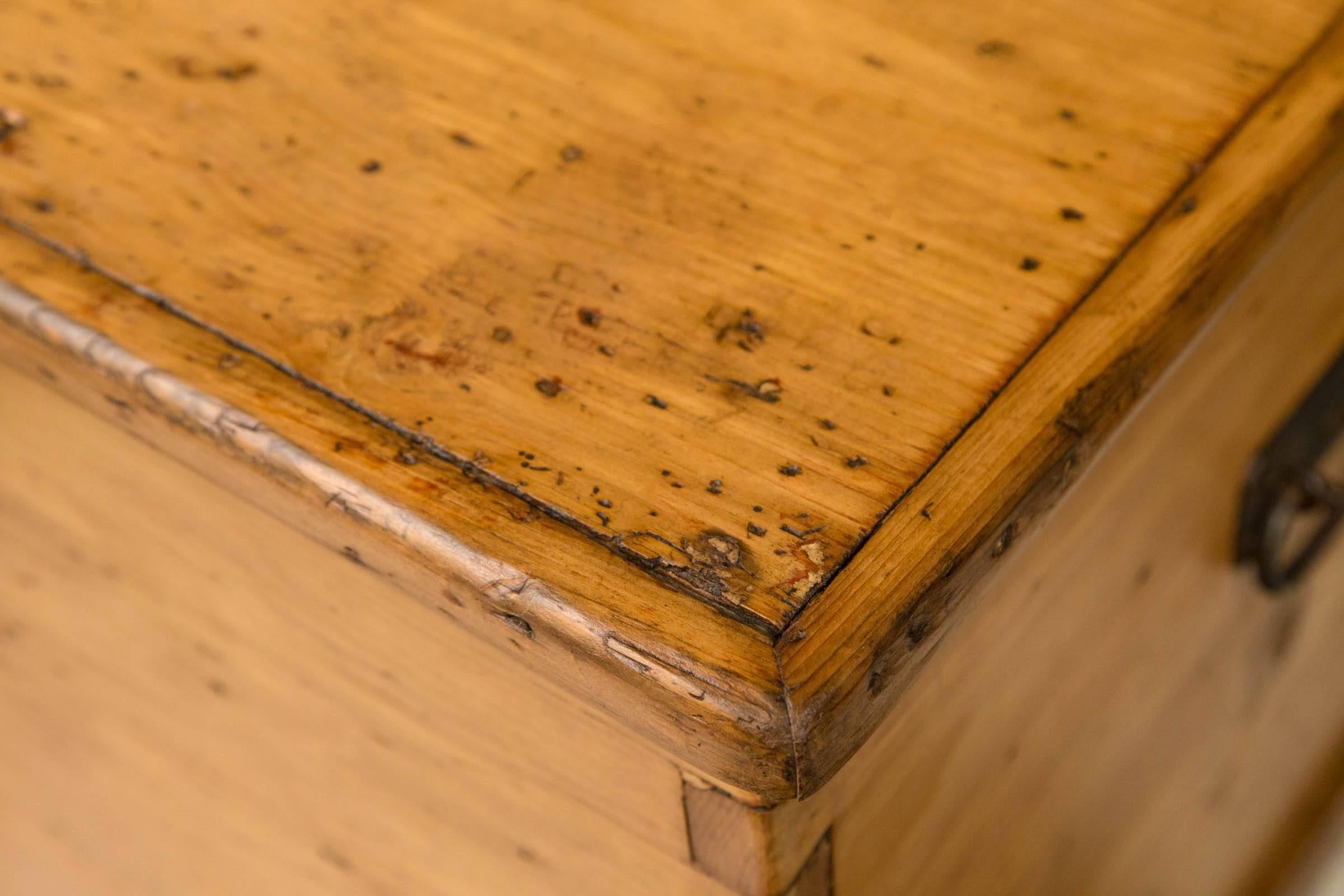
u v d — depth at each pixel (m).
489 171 0.74
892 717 0.70
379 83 0.76
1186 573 0.89
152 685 0.83
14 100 0.76
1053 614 0.78
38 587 0.84
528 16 0.78
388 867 0.82
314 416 0.68
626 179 0.73
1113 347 0.69
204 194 0.73
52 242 0.72
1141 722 0.92
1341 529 1.18
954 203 0.73
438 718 0.74
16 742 0.92
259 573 0.75
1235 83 0.76
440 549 0.65
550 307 0.70
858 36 0.78
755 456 0.67
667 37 0.78
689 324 0.70
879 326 0.70
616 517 0.66
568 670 0.65
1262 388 0.88
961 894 0.82
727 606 0.64
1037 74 0.76
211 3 0.79
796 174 0.73
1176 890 1.18
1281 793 1.41
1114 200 0.73
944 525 0.65
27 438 0.78
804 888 0.70
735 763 0.63
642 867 0.72
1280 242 0.75
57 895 1.03
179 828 0.89
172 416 0.69
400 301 0.70
